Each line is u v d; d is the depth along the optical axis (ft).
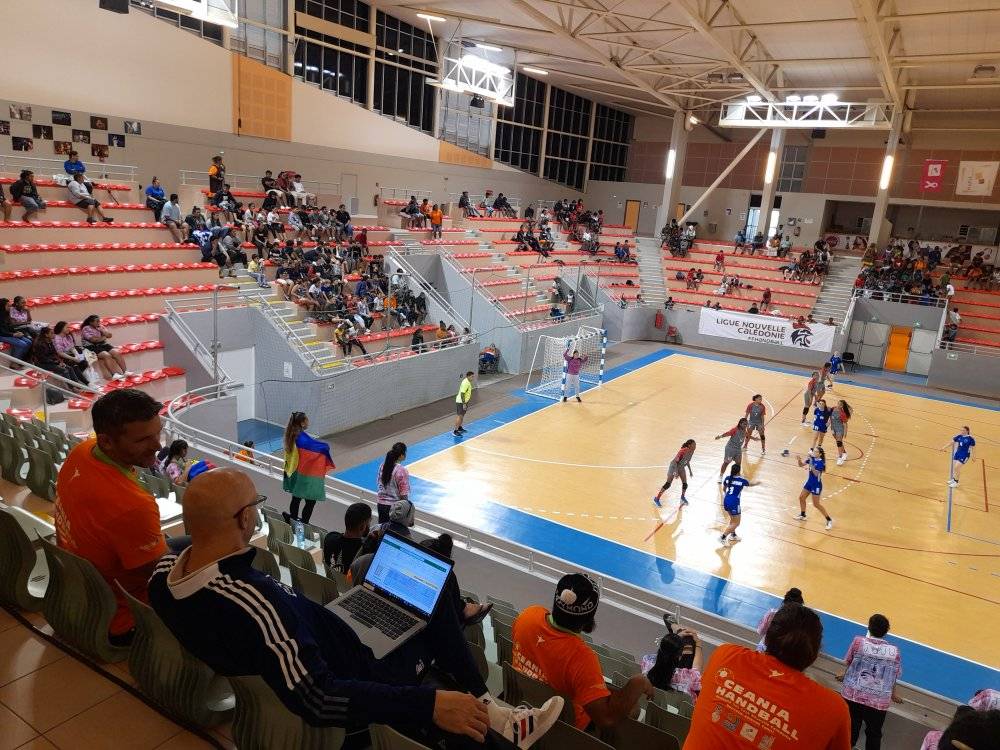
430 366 71.51
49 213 61.21
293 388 61.00
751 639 28.07
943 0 58.34
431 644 11.16
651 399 78.74
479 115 124.06
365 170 104.27
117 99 73.51
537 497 50.37
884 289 105.40
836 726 8.88
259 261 69.77
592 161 153.28
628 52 93.45
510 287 97.45
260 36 87.86
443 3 89.20
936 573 42.68
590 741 10.04
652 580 39.81
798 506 51.55
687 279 118.83
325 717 7.47
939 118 118.52
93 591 11.12
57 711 10.48
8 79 64.95
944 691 31.94
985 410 84.07
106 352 50.19
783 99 108.58
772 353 105.19
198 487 7.73
